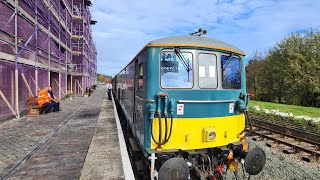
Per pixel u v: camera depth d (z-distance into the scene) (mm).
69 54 28922
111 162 5820
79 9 34438
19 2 13008
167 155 5207
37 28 15391
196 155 5496
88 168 5449
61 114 13906
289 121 14125
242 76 6031
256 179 6680
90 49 50844
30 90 13992
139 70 6188
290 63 29891
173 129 5105
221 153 5625
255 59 40344
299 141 10461
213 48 5434
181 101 5121
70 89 29422
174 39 5406
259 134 11570
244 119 6020
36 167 5652
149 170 5660
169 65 5211
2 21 11055
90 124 10867
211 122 5375
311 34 29734
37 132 9172
